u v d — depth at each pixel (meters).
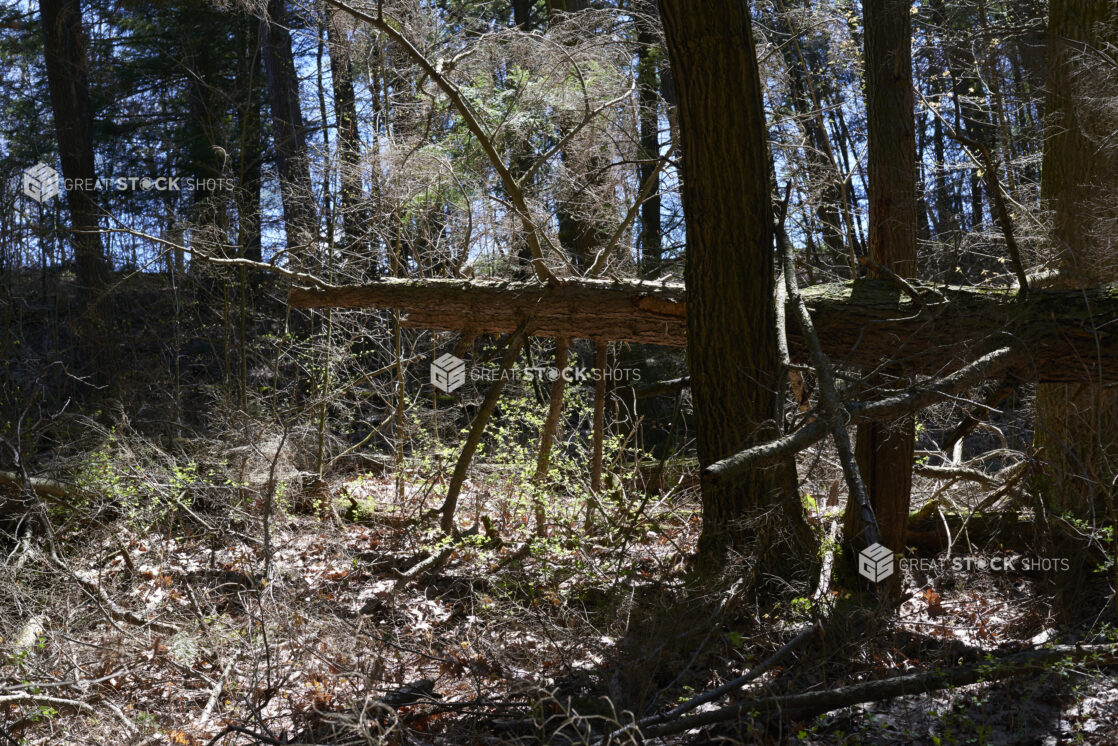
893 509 5.73
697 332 5.51
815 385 6.10
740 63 5.15
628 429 9.59
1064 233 6.02
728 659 4.77
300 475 8.06
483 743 4.01
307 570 6.60
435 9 9.32
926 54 9.02
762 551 5.28
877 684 4.06
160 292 12.12
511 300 6.35
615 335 6.36
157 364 11.07
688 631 4.76
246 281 10.54
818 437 4.36
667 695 4.44
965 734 3.90
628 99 8.98
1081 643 4.56
